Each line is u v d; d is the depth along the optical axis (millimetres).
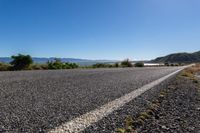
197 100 7691
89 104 5660
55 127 3736
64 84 9602
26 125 3775
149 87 9852
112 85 9914
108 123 4133
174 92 9125
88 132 3592
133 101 6422
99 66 47500
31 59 26672
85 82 10750
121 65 56250
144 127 4184
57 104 5500
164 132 4004
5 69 23609
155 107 5918
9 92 7020
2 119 4055
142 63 62969
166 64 88125
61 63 33188
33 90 7605
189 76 19047
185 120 4898
